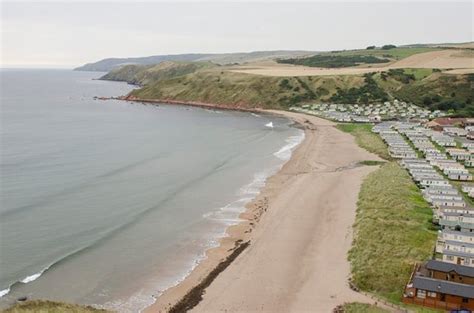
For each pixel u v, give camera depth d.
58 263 54.97
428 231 60.75
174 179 93.88
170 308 45.53
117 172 99.19
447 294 43.50
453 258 51.81
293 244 59.94
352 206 72.62
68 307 42.12
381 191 77.56
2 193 82.50
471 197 78.88
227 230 66.25
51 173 97.81
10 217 70.25
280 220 68.88
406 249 54.16
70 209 74.69
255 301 46.28
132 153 120.62
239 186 88.44
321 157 112.00
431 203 72.75
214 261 56.25
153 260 56.62
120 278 51.88
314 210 72.69
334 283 48.88
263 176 95.62
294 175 95.50
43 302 42.97
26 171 98.88
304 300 45.84
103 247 60.06
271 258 56.03
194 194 83.31
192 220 70.25
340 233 62.09
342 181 88.38
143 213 73.06
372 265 50.88
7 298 46.59
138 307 45.88
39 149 123.25
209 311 44.66
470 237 55.66
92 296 47.84
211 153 120.38
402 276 48.53
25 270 53.03
